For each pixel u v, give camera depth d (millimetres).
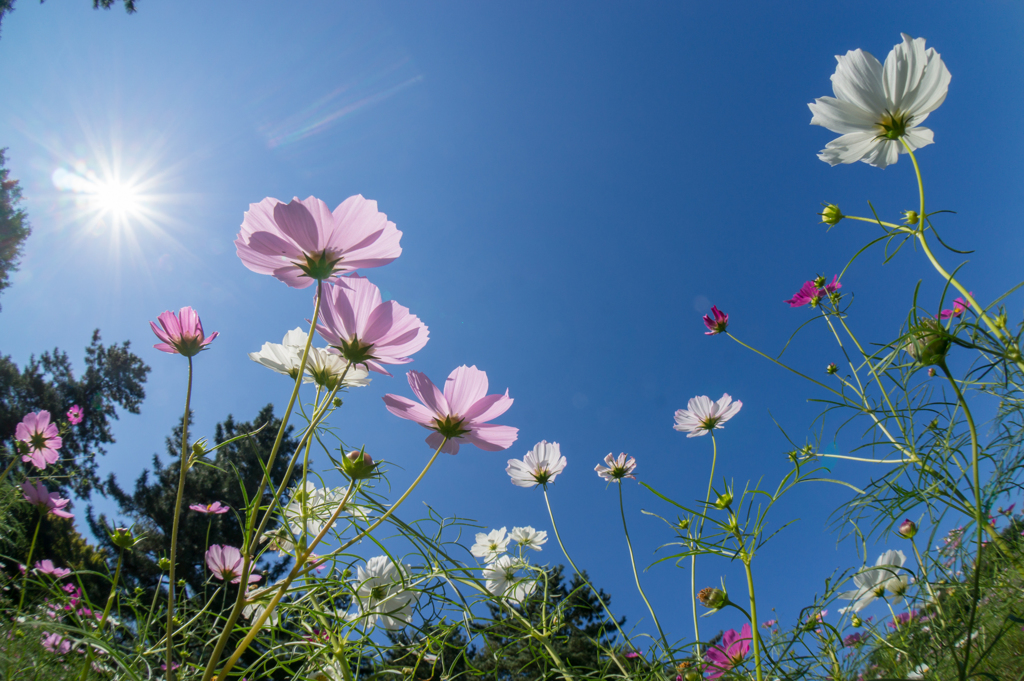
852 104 338
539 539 615
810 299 708
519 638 330
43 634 332
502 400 305
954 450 304
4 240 3369
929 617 303
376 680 282
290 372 327
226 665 195
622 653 371
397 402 301
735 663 343
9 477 709
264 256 265
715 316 728
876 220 303
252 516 215
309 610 256
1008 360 242
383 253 269
